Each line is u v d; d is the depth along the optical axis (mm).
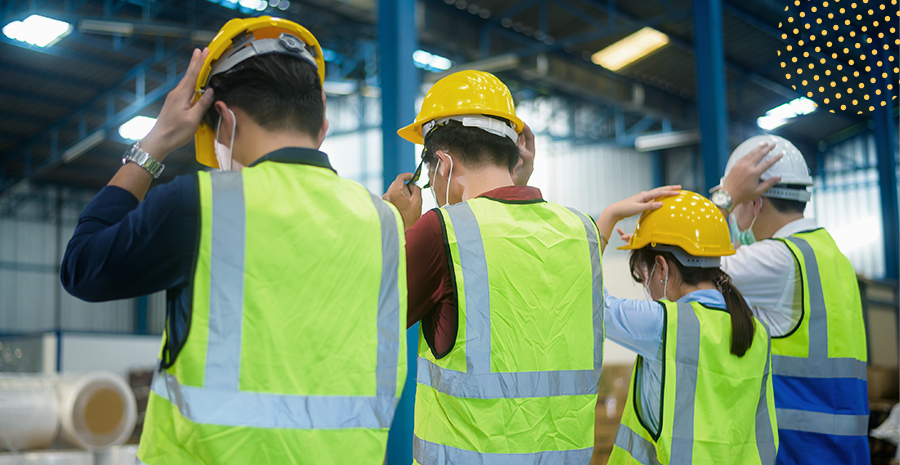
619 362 6660
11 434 3156
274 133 1219
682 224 1920
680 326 1758
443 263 1425
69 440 3367
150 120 20062
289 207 1136
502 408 1397
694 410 1735
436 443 1412
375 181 20516
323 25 16266
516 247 1461
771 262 2158
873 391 6352
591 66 19125
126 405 3562
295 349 1102
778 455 2135
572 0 16062
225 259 1077
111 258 1045
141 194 1182
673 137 20859
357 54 17828
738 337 1789
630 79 20188
